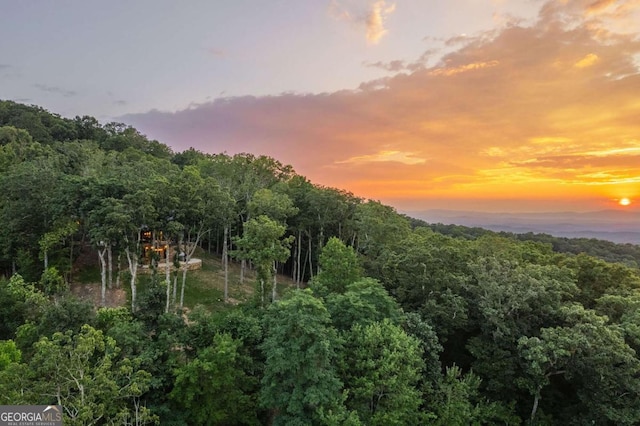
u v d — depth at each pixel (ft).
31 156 199.72
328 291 114.21
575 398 103.09
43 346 57.41
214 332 86.89
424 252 119.75
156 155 335.47
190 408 79.36
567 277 112.37
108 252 142.31
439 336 112.16
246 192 173.17
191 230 136.46
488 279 109.40
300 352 74.95
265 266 121.39
